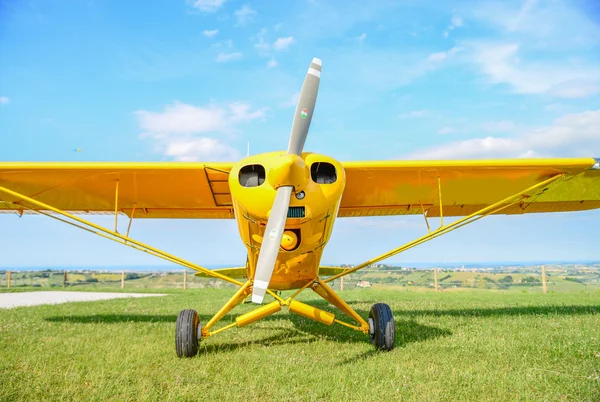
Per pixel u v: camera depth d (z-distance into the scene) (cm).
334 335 591
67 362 433
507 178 627
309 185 441
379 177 600
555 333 559
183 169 546
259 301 402
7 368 409
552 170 596
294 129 448
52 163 545
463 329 605
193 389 350
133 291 1741
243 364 433
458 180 625
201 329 499
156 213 731
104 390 343
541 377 370
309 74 458
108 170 554
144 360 447
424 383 361
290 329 641
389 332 487
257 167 466
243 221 490
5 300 1286
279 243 414
